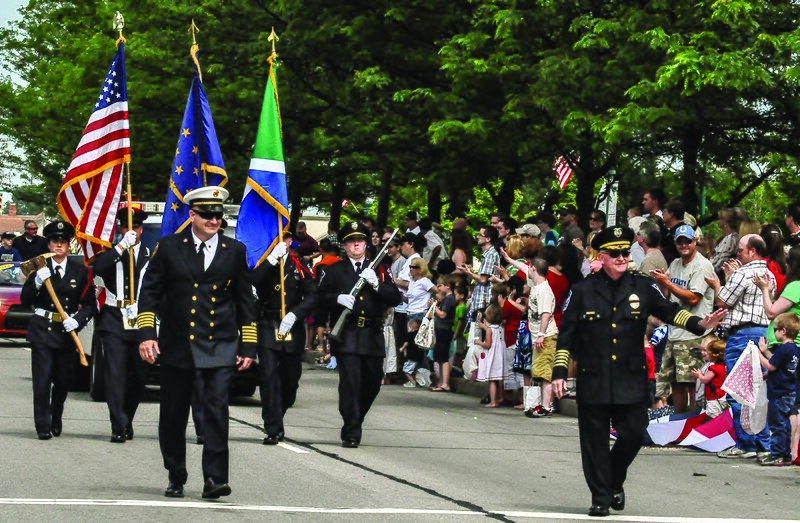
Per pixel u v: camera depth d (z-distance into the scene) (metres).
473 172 58.69
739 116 49.00
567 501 24.73
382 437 33.94
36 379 30.89
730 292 32.12
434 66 62.59
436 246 55.25
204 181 36.03
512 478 27.47
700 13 47.81
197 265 23.33
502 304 43.47
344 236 32.19
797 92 48.34
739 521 22.95
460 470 28.36
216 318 23.34
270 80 36.66
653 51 48.41
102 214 33.94
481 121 53.94
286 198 35.62
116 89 34.00
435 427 36.72
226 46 75.25
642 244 36.53
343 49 65.38
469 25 61.06
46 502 22.28
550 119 54.06
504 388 43.25
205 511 21.86
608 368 23.09
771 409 30.75
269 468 27.64
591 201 56.88
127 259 31.77
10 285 65.31
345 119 66.75
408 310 50.72
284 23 73.25
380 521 21.55
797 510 24.53
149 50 79.62
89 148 34.03
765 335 31.97
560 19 53.06
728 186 56.16
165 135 82.94
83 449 29.48
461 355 49.38
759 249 32.22
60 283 31.00
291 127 73.31
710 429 33.56
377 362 31.86
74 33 104.38
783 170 54.31
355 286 31.59
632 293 23.36
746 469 30.16
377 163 70.69
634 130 46.88
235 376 40.94
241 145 78.19
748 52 45.50
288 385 33.19
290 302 33.34
